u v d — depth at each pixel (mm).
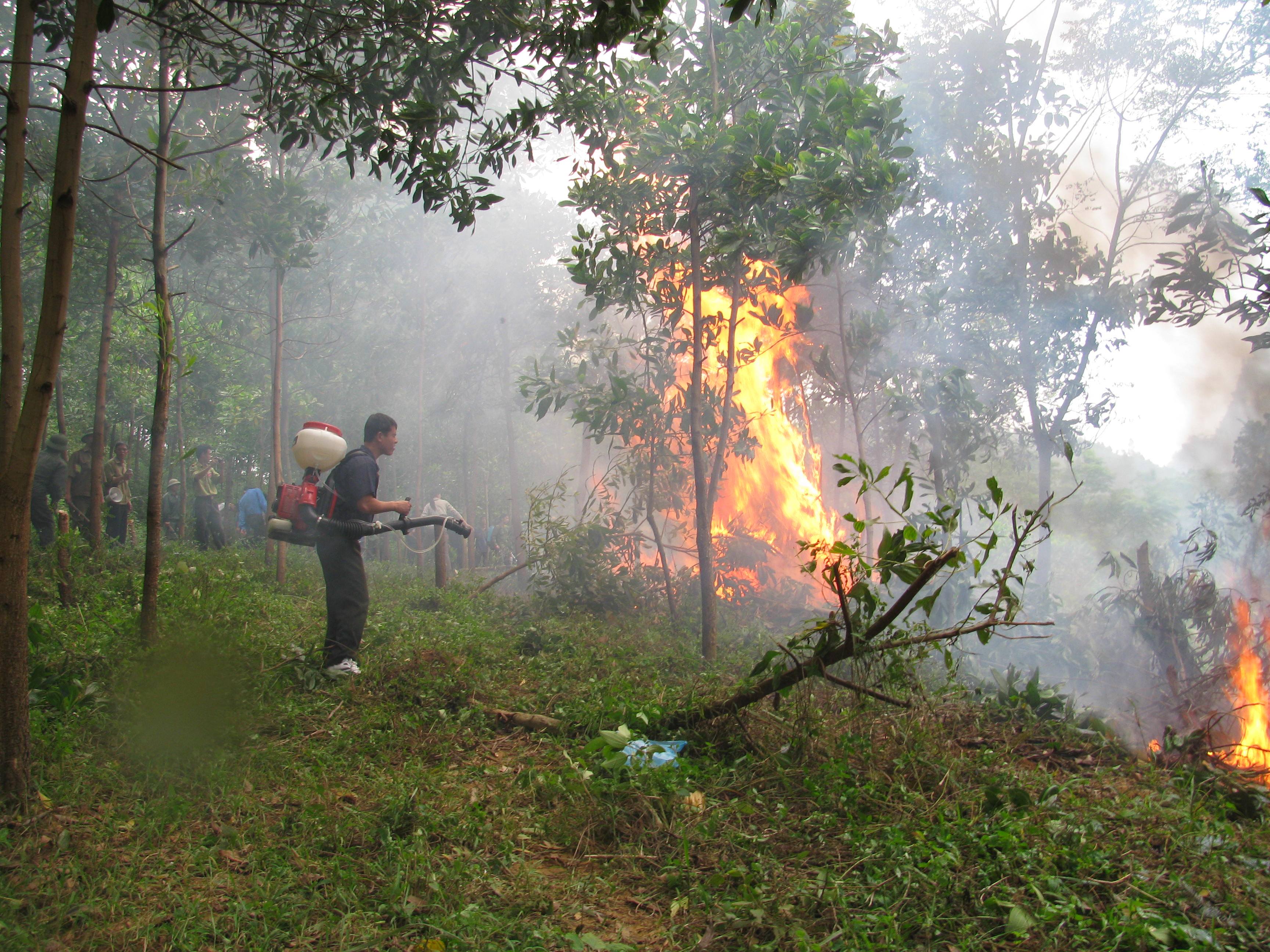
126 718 4176
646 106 6715
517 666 6145
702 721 4441
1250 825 3701
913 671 4281
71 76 3461
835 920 2617
